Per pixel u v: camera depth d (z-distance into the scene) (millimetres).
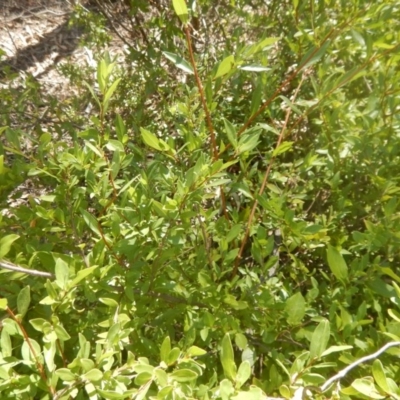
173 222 1383
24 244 1553
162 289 1505
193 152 1614
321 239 1728
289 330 1507
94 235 1797
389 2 1745
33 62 4605
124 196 1483
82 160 1454
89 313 1481
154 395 1221
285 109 2426
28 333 1447
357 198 2086
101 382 1109
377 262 1527
